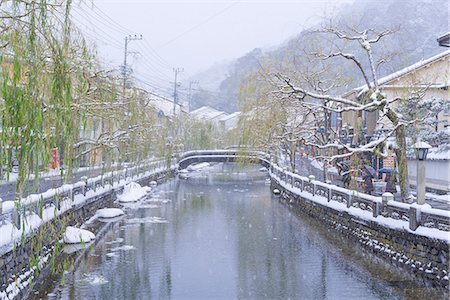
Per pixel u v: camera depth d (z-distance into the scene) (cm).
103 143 2014
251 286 1336
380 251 1577
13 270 1128
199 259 1633
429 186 2609
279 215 2588
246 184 4403
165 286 1325
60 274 1397
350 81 2747
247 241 1930
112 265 1530
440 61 2675
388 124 2947
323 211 2248
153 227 2216
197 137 6294
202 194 3569
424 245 1322
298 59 2738
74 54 1109
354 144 3403
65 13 909
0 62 773
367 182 2292
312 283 1356
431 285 1261
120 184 3044
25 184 841
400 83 2736
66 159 1104
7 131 787
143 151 3447
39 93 840
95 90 1648
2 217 1109
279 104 2852
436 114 2444
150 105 3559
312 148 4697
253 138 3253
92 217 2303
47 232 1345
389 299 1196
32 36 812
